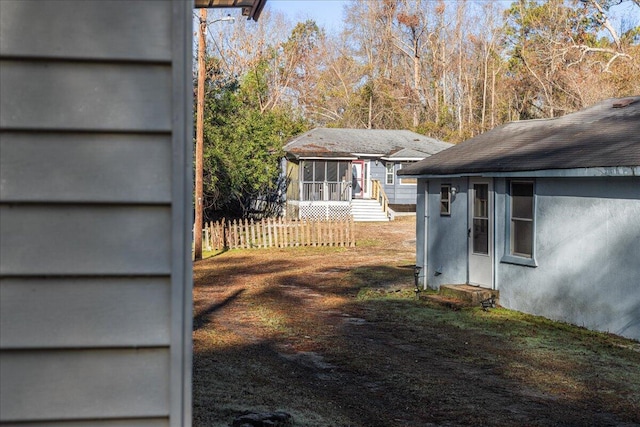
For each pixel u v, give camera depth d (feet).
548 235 45.32
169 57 5.73
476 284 52.90
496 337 40.45
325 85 205.57
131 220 5.72
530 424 25.17
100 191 5.67
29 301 5.60
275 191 129.29
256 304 51.85
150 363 5.71
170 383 5.70
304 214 122.52
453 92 200.85
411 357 35.68
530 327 43.01
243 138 101.96
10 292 5.58
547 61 144.77
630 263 39.14
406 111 198.18
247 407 24.12
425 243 59.47
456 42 199.31
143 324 5.69
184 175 5.76
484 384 30.73
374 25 207.10
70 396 5.62
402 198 136.26
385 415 25.71
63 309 5.63
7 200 5.57
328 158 121.80
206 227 93.30
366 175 134.31
